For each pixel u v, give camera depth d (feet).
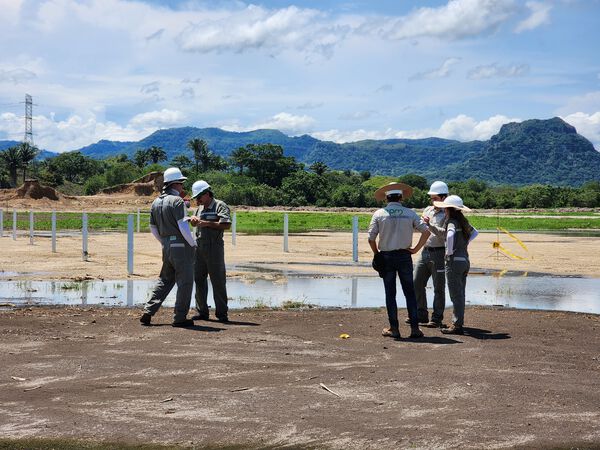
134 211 270.26
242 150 595.47
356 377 23.65
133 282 51.34
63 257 71.20
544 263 72.79
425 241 31.45
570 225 179.83
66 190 517.14
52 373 23.71
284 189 445.78
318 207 395.96
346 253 81.51
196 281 35.24
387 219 31.24
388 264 31.40
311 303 42.34
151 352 27.09
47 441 17.48
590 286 53.16
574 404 20.90
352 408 20.20
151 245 90.43
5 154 530.68
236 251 83.10
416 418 19.39
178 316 33.01
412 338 31.12
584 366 25.89
